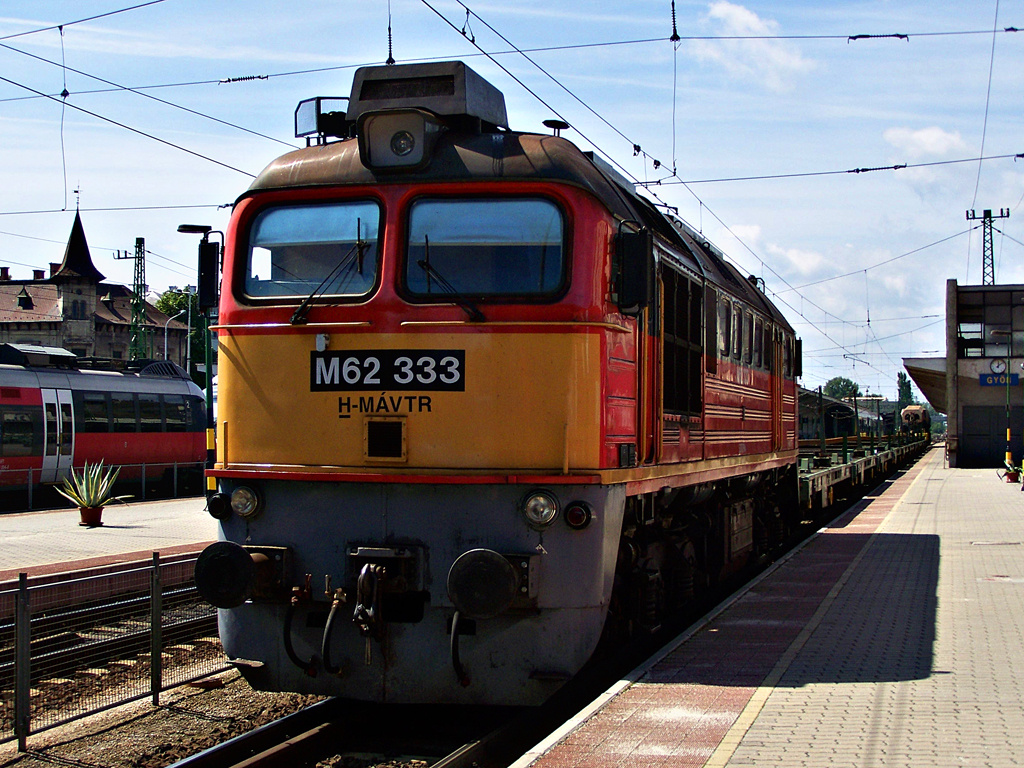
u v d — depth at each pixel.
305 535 7.12
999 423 41.97
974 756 5.30
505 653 6.80
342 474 6.98
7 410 23.50
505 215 7.03
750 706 6.26
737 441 11.45
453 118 7.44
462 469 6.88
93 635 8.80
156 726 7.68
